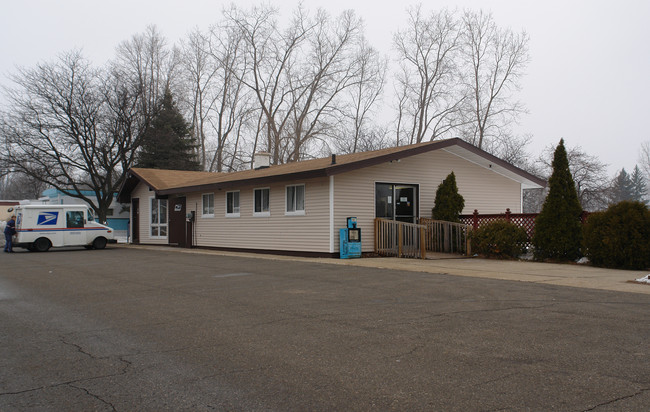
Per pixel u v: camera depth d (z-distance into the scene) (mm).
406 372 4766
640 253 12211
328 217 16203
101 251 21922
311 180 16891
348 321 6883
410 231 16453
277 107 42688
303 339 6000
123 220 42188
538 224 14688
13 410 4023
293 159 41594
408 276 11344
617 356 5125
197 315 7449
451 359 5129
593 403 3957
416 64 40938
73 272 13273
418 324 6625
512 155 39688
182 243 24562
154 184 25516
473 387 4348
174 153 41844
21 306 8445
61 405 4121
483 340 5797
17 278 12242
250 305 8141
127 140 34625
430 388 4344
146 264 15172
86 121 32219
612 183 37031
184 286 10352
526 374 4641
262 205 19250
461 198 17781
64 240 22500
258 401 4141
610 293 8797
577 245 13992
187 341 6016
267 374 4793
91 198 41281
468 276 11281
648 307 7523
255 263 14938
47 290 10156
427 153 18703
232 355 5418
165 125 41750
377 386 4422
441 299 8398
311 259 15844
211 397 4246
